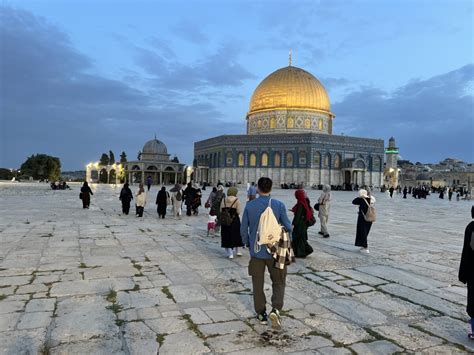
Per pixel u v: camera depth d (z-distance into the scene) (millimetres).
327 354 4438
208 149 82000
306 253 9555
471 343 4844
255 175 71500
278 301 5133
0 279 7094
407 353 4527
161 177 81625
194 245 10883
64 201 27125
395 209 27891
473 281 4930
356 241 10422
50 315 5402
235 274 7770
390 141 94938
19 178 91062
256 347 4559
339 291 6828
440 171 127625
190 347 4512
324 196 13039
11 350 4371
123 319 5320
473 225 5094
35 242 10789
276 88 73875
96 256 9133
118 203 25719
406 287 7164
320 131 74438
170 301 6078
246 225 5516
